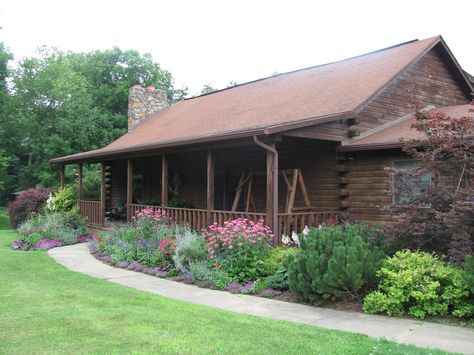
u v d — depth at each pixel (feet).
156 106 71.97
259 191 44.14
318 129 33.53
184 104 68.18
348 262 21.04
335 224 33.83
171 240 32.09
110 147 56.70
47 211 55.72
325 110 34.83
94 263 34.55
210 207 35.09
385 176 33.86
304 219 33.71
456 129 23.18
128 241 36.86
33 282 25.90
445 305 19.49
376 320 19.12
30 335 15.65
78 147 105.81
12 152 105.70
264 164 43.57
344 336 16.28
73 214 52.65
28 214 62.90
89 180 71.72
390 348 14.94
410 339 16.42
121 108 126.72
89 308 19.60
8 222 90.63
